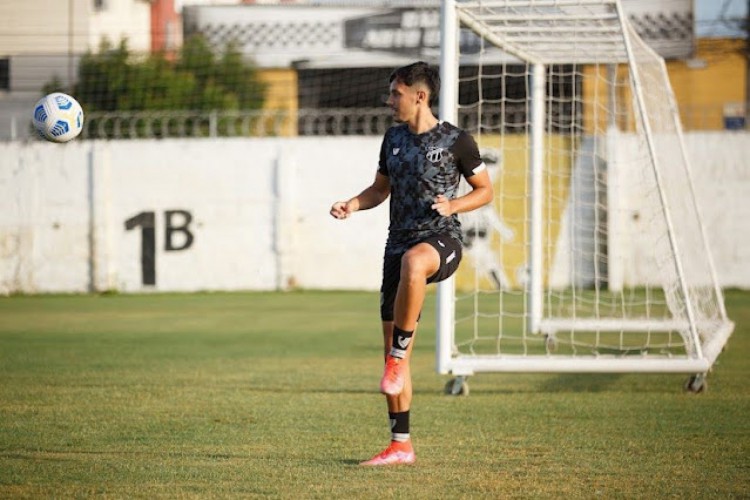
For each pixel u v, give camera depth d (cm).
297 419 2498
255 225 7331
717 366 3562
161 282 7344
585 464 1972
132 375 3334
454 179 1939
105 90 8081
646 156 3597
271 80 8956
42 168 7306
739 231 7181
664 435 2292
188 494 1716
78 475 1867
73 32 8806
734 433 2317
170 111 8069
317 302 6462
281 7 8750
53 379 3231
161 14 11444
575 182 7175
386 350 1998
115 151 7319
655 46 8344
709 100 9156
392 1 9025
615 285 7069
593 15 3111
